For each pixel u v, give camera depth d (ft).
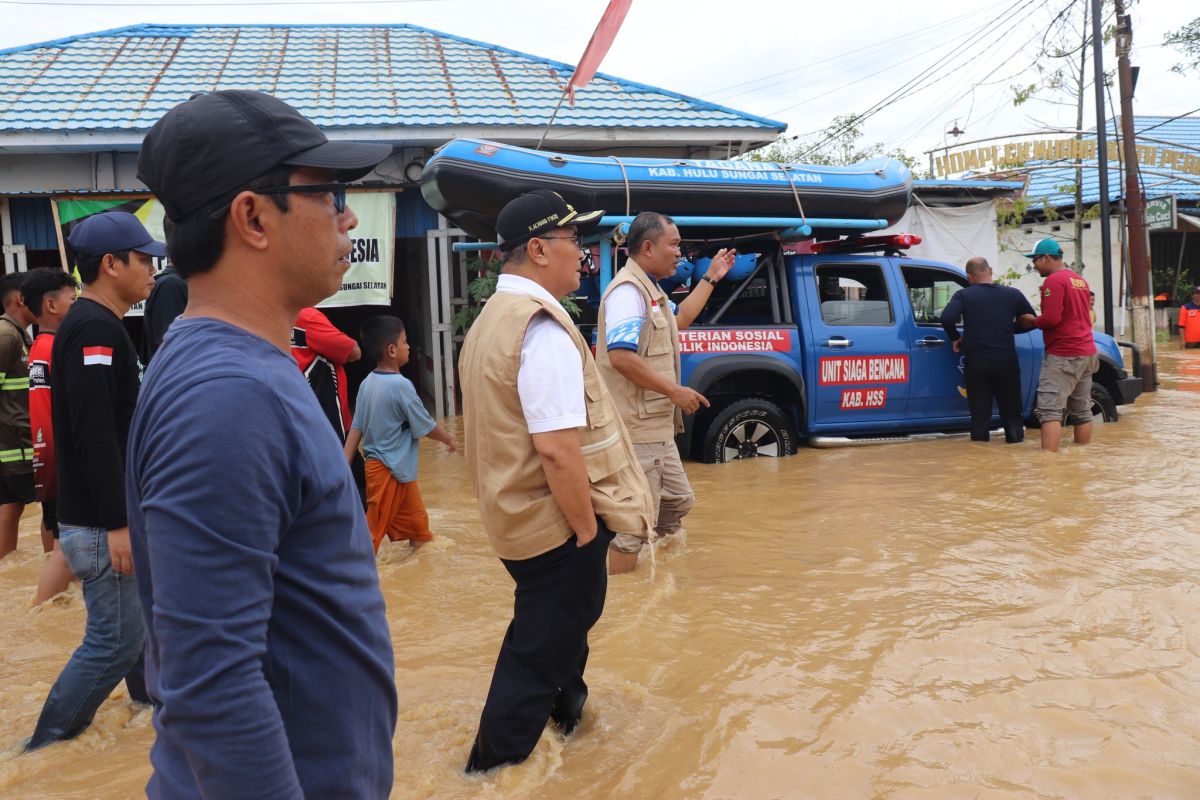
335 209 4.54
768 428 24.11
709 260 26.02
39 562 17.12
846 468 22.71
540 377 8.29
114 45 42.80
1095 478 21.17
